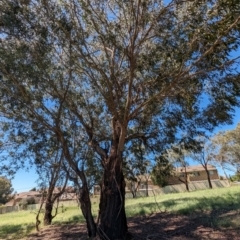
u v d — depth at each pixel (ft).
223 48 22.12
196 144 34.91
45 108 31.07
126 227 29.66
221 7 20.04
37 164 37.29
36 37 24.52
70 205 78.48
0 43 24.43
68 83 29.32
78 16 24.75
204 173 177.78
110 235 28.50
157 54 25.38
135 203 62.80
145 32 26.21
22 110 30.48
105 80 28.30
